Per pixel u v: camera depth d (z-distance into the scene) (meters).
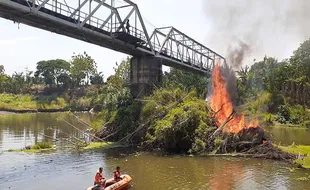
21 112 91.69
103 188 18.52
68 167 25.62
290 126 56.25
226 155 29.44
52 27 31.92
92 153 31.30
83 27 33.06
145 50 44.72
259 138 30.27
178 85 46.38
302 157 26.97
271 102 65.25
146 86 46.06
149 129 34.94
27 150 32.00
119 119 38.84
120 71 76.56
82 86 127.44
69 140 38.19
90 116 76.38
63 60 141.62
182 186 20.59
